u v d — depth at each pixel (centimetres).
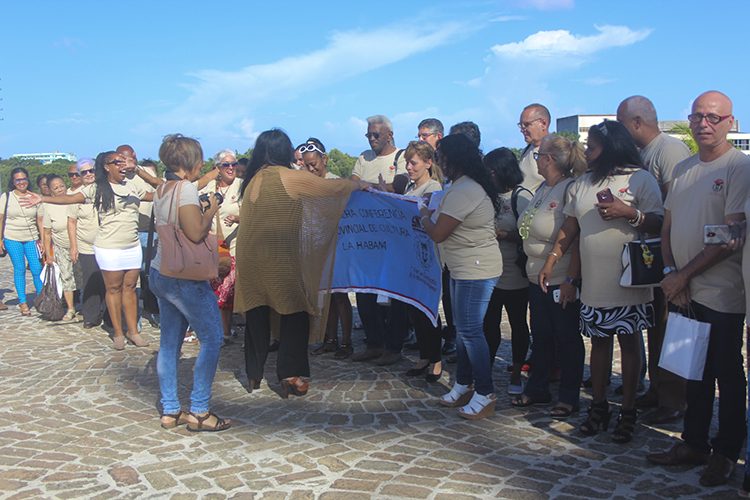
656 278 344
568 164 412
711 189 311
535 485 310
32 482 316
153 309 655
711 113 307
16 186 823
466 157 402
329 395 471
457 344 435
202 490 306
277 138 446
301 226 444
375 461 341
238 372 537
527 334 473
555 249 397
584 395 468
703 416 326
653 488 307
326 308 471
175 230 362
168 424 396
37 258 838
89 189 689
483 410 414
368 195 521
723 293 308
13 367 554
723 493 301
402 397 465
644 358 476
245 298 458
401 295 509
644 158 424
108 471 330
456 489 305
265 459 346
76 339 671
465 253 404
